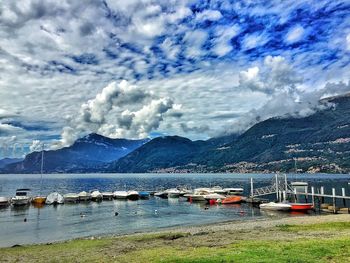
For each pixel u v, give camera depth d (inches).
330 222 1632.6
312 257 801.6
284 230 1403.8
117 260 922.1
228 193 4328.3
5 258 1085.8
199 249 1011.3
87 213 2957.7
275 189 3580.2
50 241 1715.1
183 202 3833.7
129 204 3673.7
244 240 1179.3
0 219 2630.4
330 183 6948.8
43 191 5866.1
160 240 1314.0
